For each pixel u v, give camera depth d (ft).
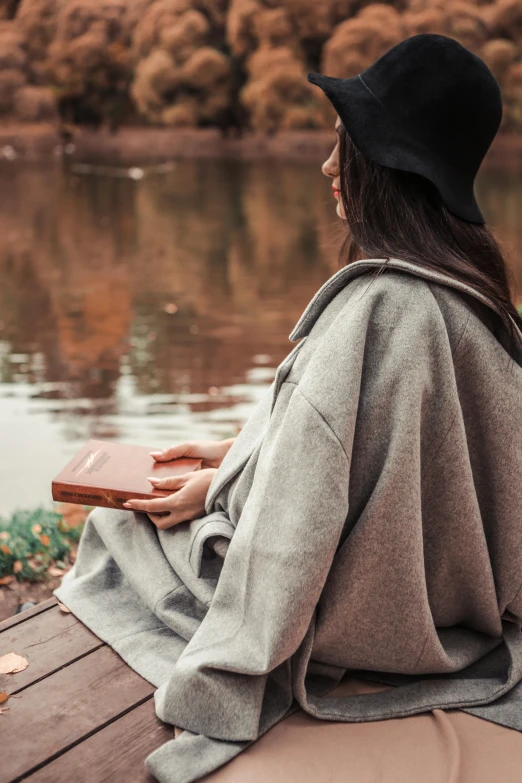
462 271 5.35
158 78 174.29
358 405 5.27
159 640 6.34
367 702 5.68
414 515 5.31
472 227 5.51
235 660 5.23
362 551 5.32
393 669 5.81
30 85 199.11
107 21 191.83
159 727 5.56
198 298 51.47
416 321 5.25
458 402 5.36
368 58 147.84
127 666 6.18
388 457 5.22
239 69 177.47
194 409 26.63
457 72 5.31
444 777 5.10
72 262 66.54
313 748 5.32
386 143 5.29
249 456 5.99
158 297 51.83
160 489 6.55
